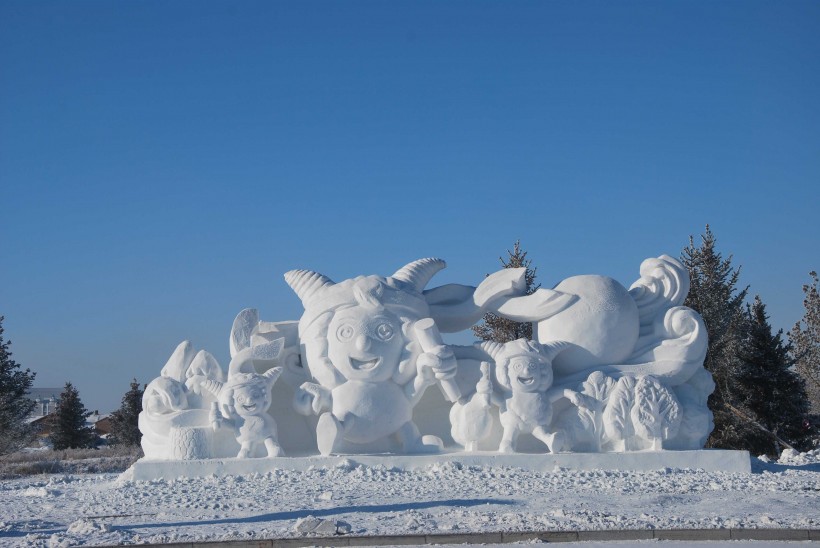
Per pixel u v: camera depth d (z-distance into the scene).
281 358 14.52
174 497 11.50
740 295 27.09
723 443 25.42
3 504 11.95
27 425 30.88
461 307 15.27
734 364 26.05
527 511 9.62
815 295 29.09
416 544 7.89
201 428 13.67
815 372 28.67
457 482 12.17
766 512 9.41
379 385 14.03
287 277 15.27
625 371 14.28
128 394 41.91
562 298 14.70
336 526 8.34
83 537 8.27
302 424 14.62
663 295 15.16
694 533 8.02
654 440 13.75
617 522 8.56
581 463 13.29
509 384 13.91
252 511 10.12
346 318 14.22
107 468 20.52
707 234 27.39
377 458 13.32
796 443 25.08
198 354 14.57
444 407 14.81
